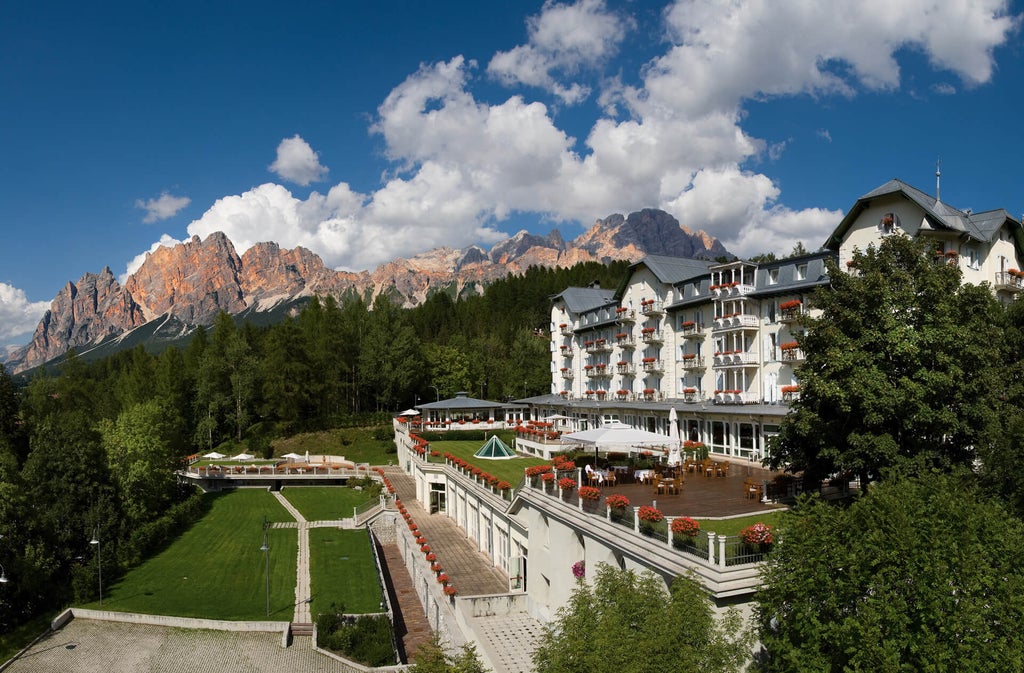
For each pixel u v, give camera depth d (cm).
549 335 14225
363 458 8712
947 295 2336
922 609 1308
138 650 3212
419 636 3409
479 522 4228
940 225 3531
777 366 4584
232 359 10431
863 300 2383
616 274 15838
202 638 3334
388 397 10331
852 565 1385
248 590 3972
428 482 5484
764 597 1550
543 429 5862
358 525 5503
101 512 4375
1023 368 2806
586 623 1638
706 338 5406
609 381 7331
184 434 8344
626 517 2223
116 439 5238
